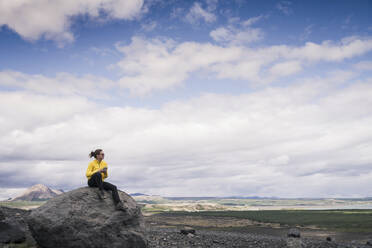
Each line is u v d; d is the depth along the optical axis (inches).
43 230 537.6
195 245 930.7
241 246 992.9
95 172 604.4
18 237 698.2
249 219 3277.6
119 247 574.6
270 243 1087.0
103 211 581.0
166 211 6254.9
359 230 1909.4
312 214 3865.7
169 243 932.6
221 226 2527.1
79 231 544.7
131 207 621.9
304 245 1056.2
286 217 3390.7
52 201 575.8
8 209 1774.1
